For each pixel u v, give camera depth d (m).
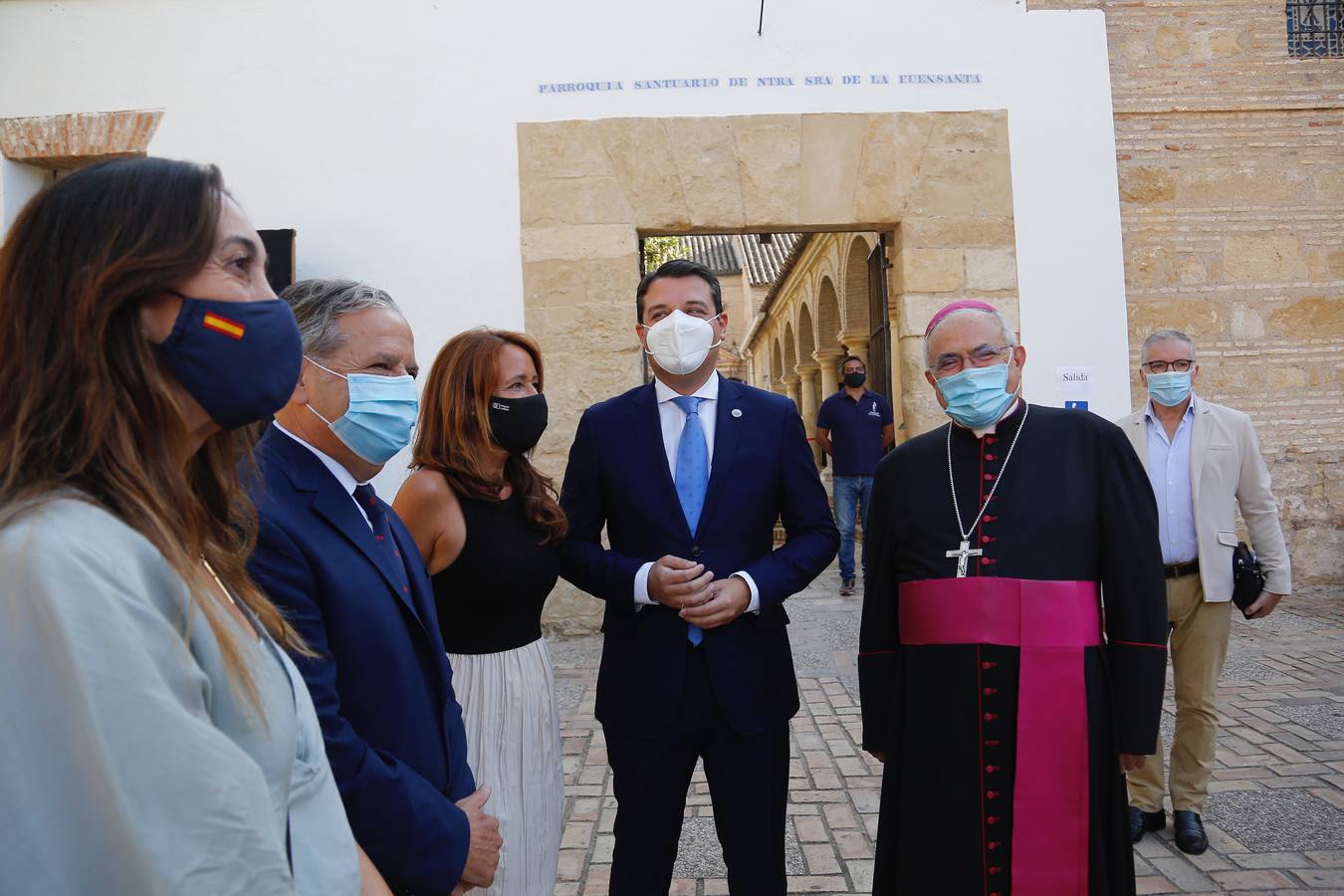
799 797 3.73
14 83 6.36
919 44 6.46
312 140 6.34
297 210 6.33
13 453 0.77
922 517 2.25
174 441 0.88
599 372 6.37
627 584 2.32
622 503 2.46
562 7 6.39
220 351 0.91
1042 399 6.44
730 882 2.32
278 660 1.01
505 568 2.07
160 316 0.89
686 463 2.47
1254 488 3.39
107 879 0.71
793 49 6.43
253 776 0.80
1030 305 6.46
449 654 2.08
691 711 2.32
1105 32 6.59
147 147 6.32
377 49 6.36
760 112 6.43
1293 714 4.48
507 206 6.38
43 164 6.52
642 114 6.41
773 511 2.48
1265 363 6.77
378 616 1.46
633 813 2.30
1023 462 2.20
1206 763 3.25
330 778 1.08
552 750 2.14
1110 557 2.11
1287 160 6.79
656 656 2.33
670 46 6.42
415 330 6.33
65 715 0.70
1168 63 6.73
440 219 6.36
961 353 2.22
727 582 2.27
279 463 1.49
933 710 2.12
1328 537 6.81
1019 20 6.50
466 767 1.67
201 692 0.80
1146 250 6.73
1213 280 6.75
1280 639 5.84
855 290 12.92
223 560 1.02
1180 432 3.51
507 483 2.20
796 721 4.68
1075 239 6.48
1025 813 1.99
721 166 6.41
